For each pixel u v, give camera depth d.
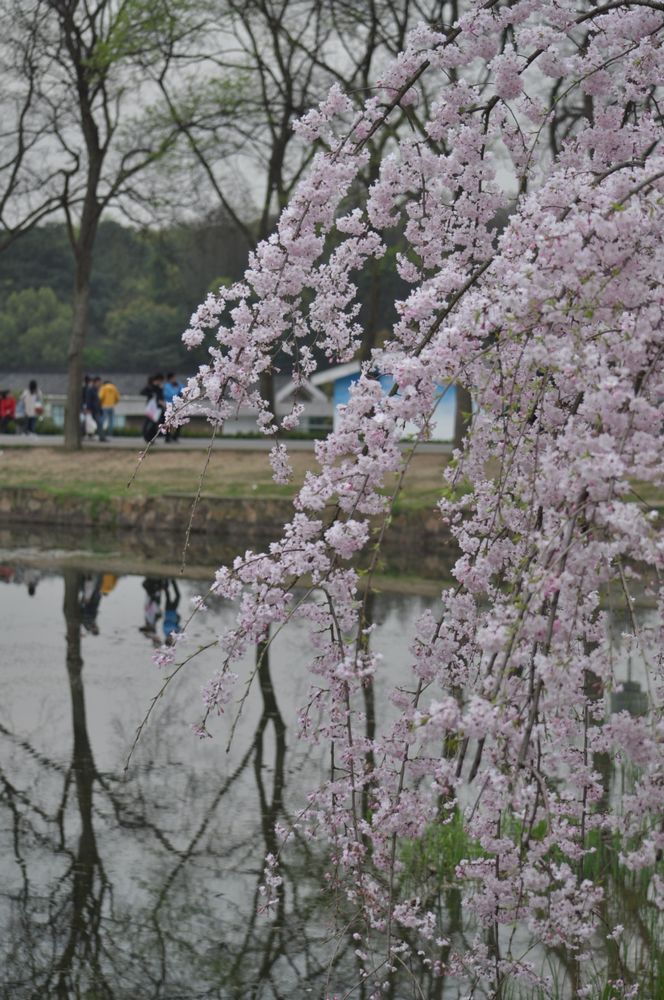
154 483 30.70
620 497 3.38
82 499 29.62
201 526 27.95
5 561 21.94
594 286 3.52
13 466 34.00
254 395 4.84
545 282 3.54
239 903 7.30
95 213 35.97
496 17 4.81
